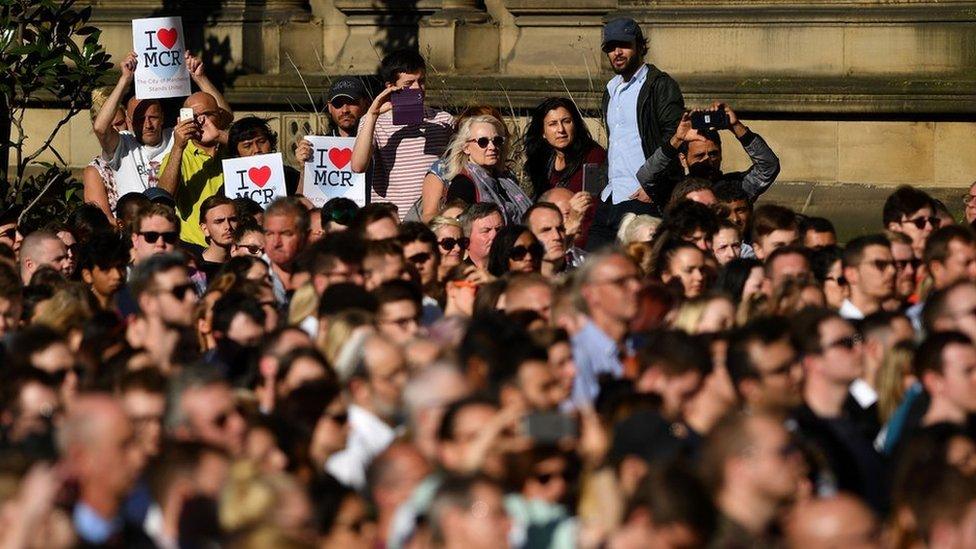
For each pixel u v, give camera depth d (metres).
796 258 32.00
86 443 19.27
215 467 19.47
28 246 36.50
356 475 23.14
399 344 25.61
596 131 51.31
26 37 49.66
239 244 38.88
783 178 50.50
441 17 53.72
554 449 20.41
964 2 49.38
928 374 25.25
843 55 50.06
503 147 40.56
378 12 54.41
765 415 19.77
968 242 33.12
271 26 54.78
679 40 51.06
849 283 33.50
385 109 44.25
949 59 49.38
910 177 49.69
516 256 34.03
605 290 27.28
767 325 25.20
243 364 28.23
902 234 34.34
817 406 24.94
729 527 19.03
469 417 20.44
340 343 25.31
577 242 40.91
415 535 19.09
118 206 40.50
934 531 20.22
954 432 22.64
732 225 36.34
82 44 55.72
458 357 22.75
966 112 48.78
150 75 44.75
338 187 44.00
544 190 43.69
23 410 22.75
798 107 49.81
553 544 20.11
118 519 19.47
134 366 23.97
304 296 30.08
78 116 56.00
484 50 53.59
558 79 51.94
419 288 28.94
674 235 33.41
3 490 18.06
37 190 49.75
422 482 20.31
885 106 49.25
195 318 30.67
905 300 34.47
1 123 50.75
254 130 44.19
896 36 49.66
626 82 43.59
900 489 20.75
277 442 21.45
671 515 18.23
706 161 42.47
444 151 43.12
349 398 24.34
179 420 21.69
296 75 54.06
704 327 28.09
